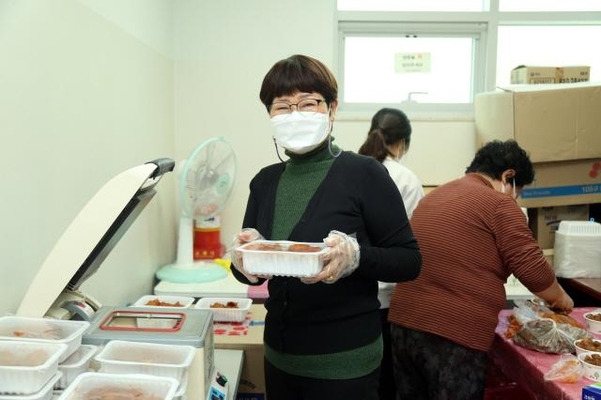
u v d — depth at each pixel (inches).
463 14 117.6
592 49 121.6
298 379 47.1
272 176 52.7
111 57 73.3
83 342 38.6
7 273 46.9
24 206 49.8
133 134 83.7
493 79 119.5
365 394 46.7
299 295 46.3
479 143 111.8
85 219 40.3
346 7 119.4
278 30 114.0
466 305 63.5
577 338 62.4
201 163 93.1
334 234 40.7
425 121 116.6
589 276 95.1
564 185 99.9
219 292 88.8
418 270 46.9
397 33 120.3
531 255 62.2
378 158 82.0
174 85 113.7
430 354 64.9
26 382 30.0
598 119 96.5
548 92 95.7
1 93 45.7
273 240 48.1
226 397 47.4
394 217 46.2
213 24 113.4
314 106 46.6
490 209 64.0
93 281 66.9
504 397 79.9
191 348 37.9
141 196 43.3
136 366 34.8
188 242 98.7
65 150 58.7
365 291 47.3
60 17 57.2
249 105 115.2
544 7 119.0
